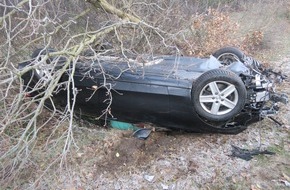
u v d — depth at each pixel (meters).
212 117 4.23
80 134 4.85
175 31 6.91
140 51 5.79
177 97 4.31
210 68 4.75
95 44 4.90
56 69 4.46
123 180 3.96
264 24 10.58
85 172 4.11
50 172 4.10
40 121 5.14
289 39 10.63
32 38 5.94
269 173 3.96
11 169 3.71
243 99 4.20
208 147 4.45
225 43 7.84
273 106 4.67
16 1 5.91
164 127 4.73
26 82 4.70
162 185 3.86
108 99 4.52
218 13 8.39
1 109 4.09
